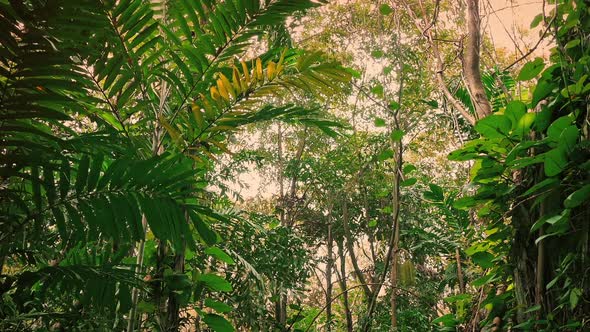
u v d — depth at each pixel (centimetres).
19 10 161
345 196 744
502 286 225
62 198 177
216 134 230
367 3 510
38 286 240
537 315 195
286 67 256
